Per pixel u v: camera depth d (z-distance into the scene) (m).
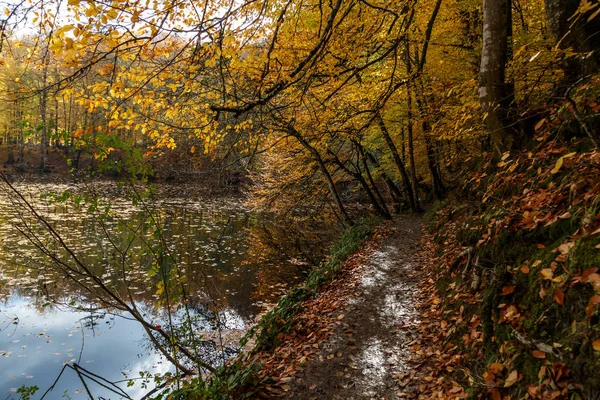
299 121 8.35
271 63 4.91
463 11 9.49
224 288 10.05
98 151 3.51
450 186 14.90
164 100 4.55
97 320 8.23
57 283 9.87
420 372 3.89
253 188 17.25
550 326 2.68
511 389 2.67
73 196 3.57
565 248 2.89
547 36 6.31
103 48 3.56
